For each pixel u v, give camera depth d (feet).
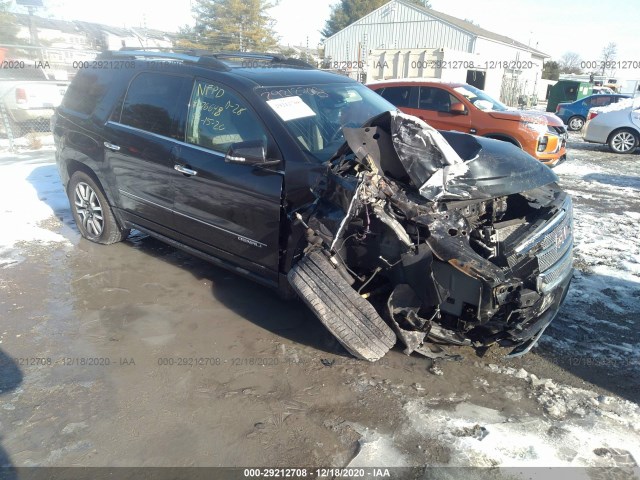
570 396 9.89
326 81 14.17
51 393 9.98
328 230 9.93
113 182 15.60
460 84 32.71
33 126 38.52
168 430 9.02
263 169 11.56
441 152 9.99
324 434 8.92
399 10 107.55
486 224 10.82
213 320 12.71
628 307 13.38
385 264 10.01
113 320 12.66
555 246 10.39
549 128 29.81
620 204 24.49
